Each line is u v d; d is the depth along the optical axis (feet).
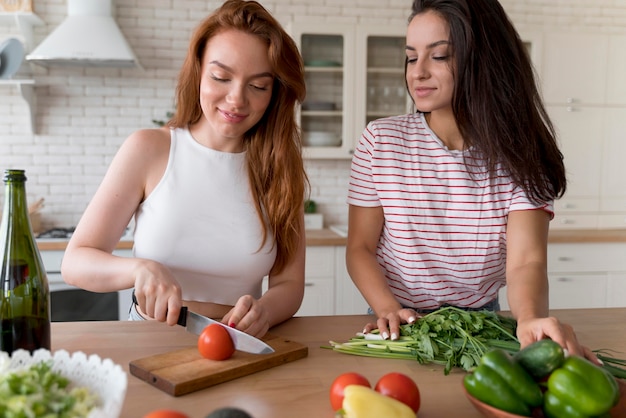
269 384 3.22
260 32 3.93
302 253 4.74
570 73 11.55
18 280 3.39
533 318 3.61
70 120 11.19
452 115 4.64
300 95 4.38
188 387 3.06
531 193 4.41
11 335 3.38
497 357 2.67
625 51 11.64
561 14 12.42
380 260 4.91
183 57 11.44
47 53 9.87
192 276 4.41
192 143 4.42
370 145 4.76
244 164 4.50
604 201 11.87
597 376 2.54
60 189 11.28
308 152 11.21
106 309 9.70
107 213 4.15
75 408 2.19
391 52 11.34
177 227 4.31
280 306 4.30
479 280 4.72
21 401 2.11
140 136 4.36
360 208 4.84
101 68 11.19
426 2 4.31
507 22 4.38
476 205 4.55
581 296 10.89
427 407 2.98
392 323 3.88
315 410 2.91
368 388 2.64
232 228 4.42
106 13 10.41
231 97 3.92
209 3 11.44
